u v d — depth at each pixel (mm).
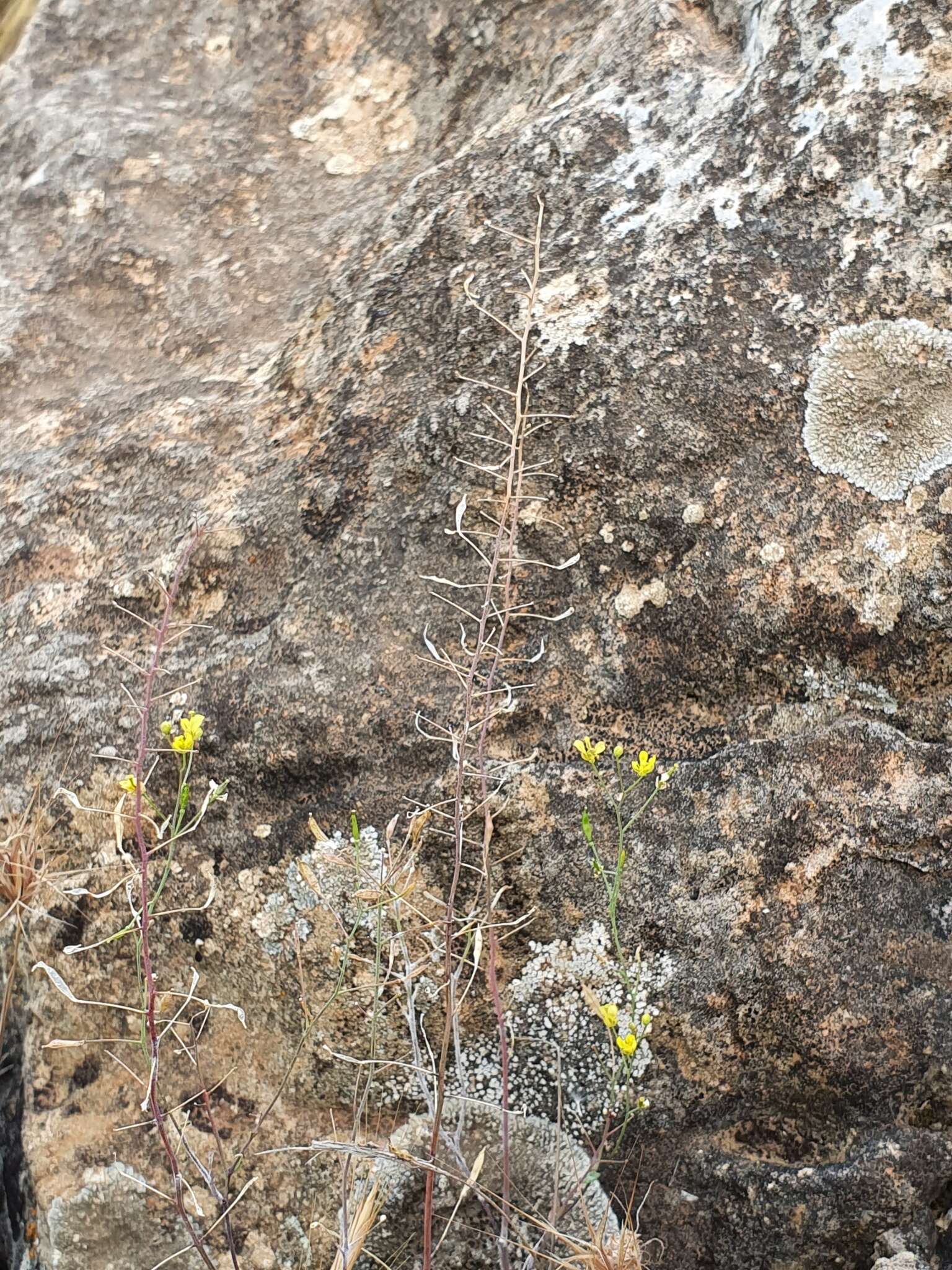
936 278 334
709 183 361
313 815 352
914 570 329
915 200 340
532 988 345
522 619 353
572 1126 346
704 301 348
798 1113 341
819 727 340
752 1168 340
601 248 365
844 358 336
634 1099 343
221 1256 344
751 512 339
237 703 359
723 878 336
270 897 353
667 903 339
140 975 326
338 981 315
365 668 354
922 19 347
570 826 342
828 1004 331
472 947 342
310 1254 343
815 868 333
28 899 363
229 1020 361
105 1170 352
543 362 355
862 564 332
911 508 330
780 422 338
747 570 338
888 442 333
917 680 336
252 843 356
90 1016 363
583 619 350
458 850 302
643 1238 345
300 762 353
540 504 352
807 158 350
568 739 348
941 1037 329
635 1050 339
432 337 378
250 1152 350
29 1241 367
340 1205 326
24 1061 371
